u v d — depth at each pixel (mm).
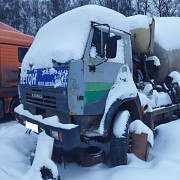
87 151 3576
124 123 3439
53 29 3818
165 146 3971
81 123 2957
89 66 3014
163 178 2818
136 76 5379
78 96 2891
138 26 4785
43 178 2857
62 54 3016
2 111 6355
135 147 3650
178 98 5645
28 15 29766
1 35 6250
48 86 3193
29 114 3617
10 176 2971
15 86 6582
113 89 3408
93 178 2992
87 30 3131
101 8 3469
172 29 5891
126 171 2953
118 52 3652
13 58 6508
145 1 22719
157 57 5402
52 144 2979
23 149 4184
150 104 4648
